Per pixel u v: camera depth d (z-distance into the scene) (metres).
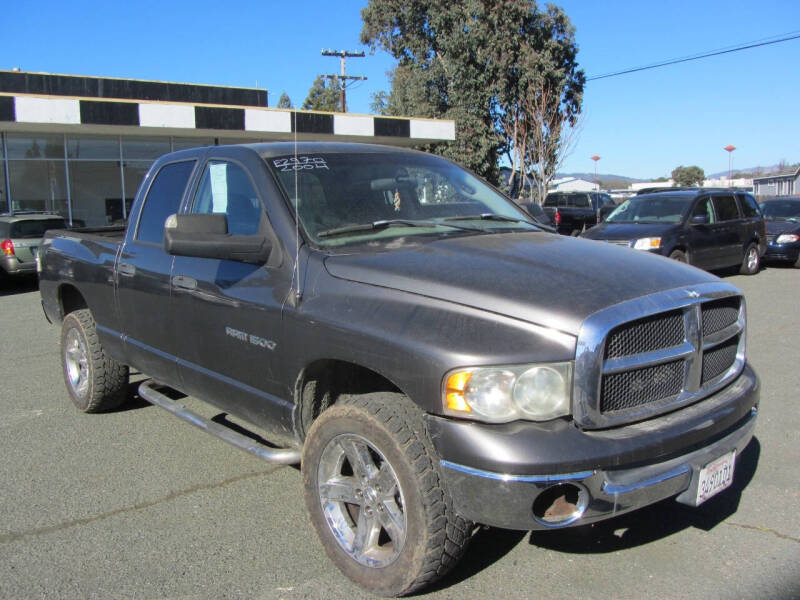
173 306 4.02
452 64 29.08
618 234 11.84
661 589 2.92
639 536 3.38
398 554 2.74
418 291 2.80
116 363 5.14
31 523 3.61
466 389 2.49
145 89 25.88
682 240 11.84
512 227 3.84
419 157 4.29
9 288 13.88
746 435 3.04
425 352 2.58
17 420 5.27
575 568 3.10
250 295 3.40
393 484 2.75
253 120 20.58
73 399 5.43
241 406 3.62
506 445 2.43
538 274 2.84
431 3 30.27
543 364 2.49
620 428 2.61
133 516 3.68
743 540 3.32
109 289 4.75
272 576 3.08
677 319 2.82
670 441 2.62
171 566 3.17
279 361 3.24
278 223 3.40
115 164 21.11
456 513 2.61
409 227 3.57
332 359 2.99
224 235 3.35
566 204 26.91
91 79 24.73
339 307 2.95
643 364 2.65
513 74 28.83
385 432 2.70
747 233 13.55
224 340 3.61
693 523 3.50
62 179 20.28
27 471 4.29
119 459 4.47
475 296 2.68
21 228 13.54
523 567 3.11
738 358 3.24
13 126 18.41
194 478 4.17
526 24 28.80
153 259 4.27
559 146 29.11
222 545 3.37
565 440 2.46
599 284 2.75
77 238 5.36
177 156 4.48
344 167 3.82
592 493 2.49
